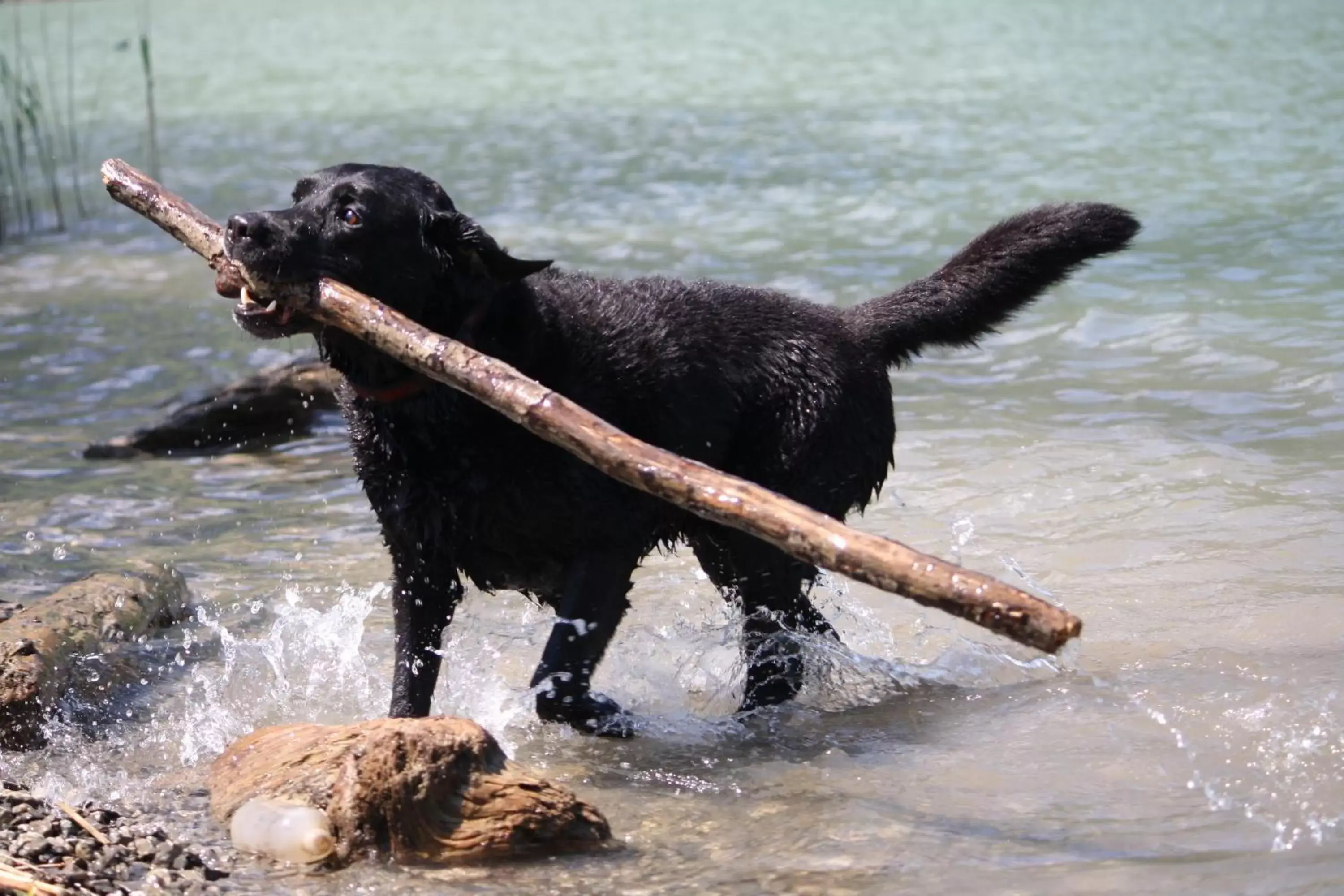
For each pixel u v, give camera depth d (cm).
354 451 761
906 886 573
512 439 734
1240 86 2959
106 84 3825
